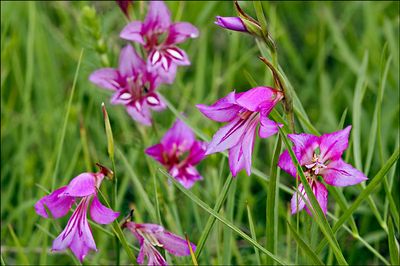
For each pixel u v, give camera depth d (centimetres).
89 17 118
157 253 99
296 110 103
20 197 125
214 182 116
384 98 135
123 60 110
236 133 95
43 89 138
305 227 101
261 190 130
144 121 110
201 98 133
